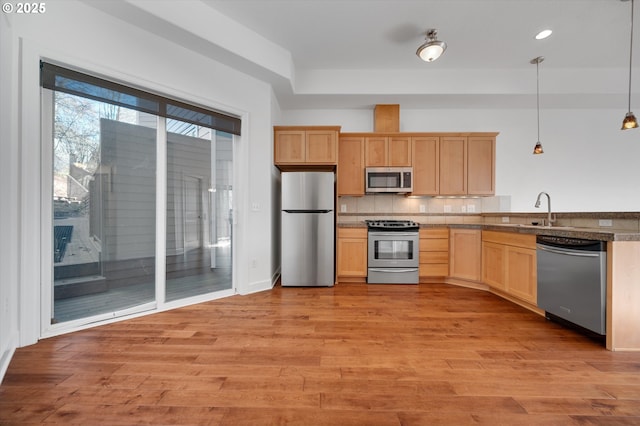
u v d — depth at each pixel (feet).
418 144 12.84
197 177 9.31
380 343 6.30
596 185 13.73
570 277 6.80
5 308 5.40
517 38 9.77
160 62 7.99
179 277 8.89
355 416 4.04
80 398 4.37
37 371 5.09
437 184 12.83
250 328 7.13
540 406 4.24
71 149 6.93
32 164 6.02
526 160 13.83
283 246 11.39
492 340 6.46
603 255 6.05
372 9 8.35
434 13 8.52
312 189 11.43
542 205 13.82
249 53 9.25
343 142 12.89
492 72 11.97
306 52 10.68
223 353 5.83
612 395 4.49
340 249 12.04
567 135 13.82
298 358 5.64
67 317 6.93
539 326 7.29
